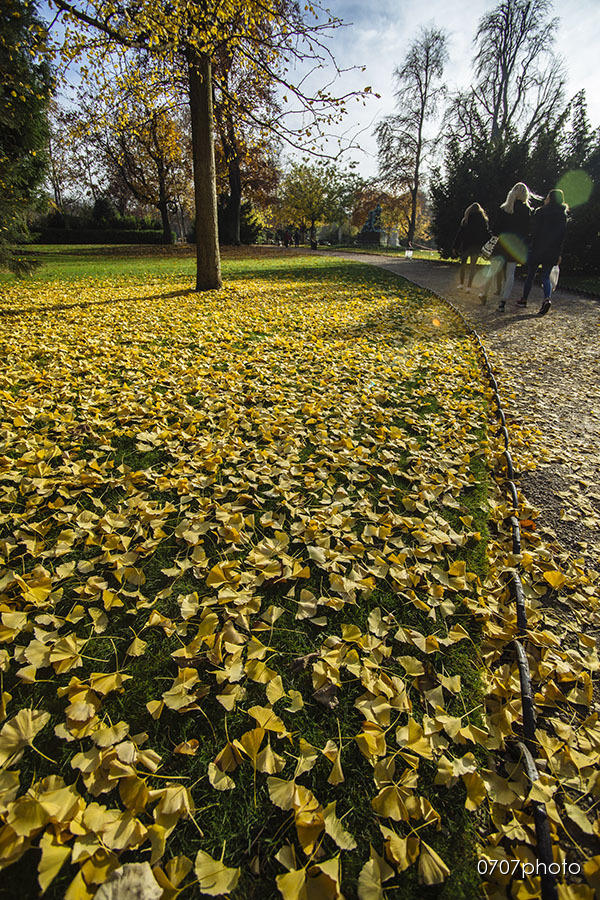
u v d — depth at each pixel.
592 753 1.37
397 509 2.46
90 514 2.24
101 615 1.70
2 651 1.53
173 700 1.37
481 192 15.68
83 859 0.99
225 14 7.06
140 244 33.31
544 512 2.55
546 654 1.66
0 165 11.57
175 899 0.97
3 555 1.97
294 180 43.22
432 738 1.34
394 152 31.56
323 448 3.04
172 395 3.81
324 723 1.38
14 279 12.58
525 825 1.15
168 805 1.12
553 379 4.75
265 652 1.58
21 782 1.19
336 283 11.60
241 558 2.03
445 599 1.86
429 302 9.07
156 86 9.03
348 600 1.81
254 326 6.37
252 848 1.08
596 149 13.15
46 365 4.52
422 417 3.67
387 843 1.08
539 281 12.36
